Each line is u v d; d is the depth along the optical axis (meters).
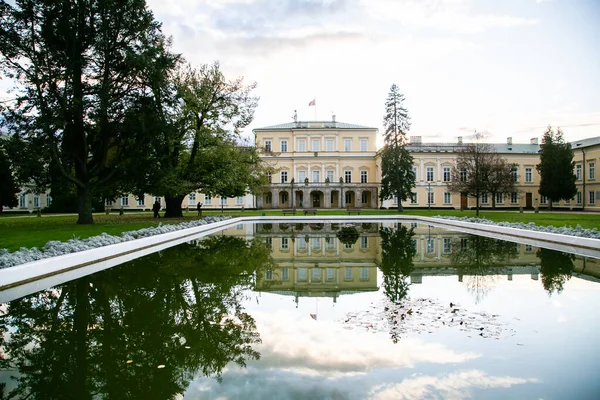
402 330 6.23
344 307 7.61
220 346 5.73
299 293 8.76
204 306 7.76
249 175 33.41
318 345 5.72
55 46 22.53
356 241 18.86
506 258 12.99
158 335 6.22
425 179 59.69
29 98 20.98
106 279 10.00
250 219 35.66
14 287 9.13
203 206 59.22
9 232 18.20
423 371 4.77
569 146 51.56
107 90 22.84
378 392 4.27
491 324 6.41
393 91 48.41
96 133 25.08
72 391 4.40
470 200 59.44
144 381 4.64
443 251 14.90
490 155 49.03
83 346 5.79
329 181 60.50
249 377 4.73
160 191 29.19
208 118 31.66
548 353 5.23
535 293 8.33
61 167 22.47
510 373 4.68
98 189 27.81
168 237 18.03
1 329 6.54
